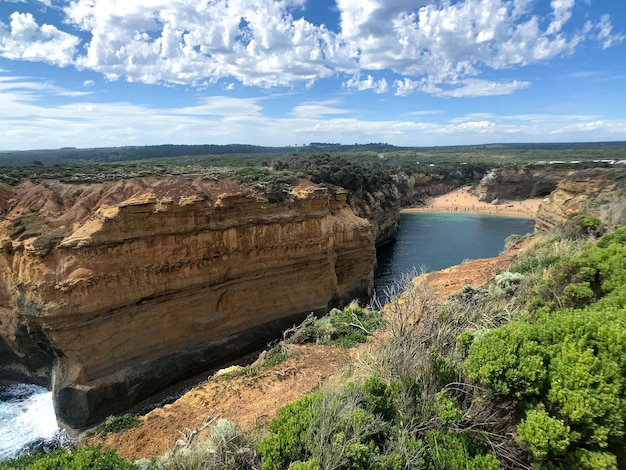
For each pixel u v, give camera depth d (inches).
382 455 231.6
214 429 315.9
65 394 716.0
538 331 258.8
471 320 390.0
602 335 234.4
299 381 463.5
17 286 729.6
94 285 737.6
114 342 763.4
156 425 436.5
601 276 400.8
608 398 205.9
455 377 274.5
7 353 823.7
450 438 231.3
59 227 796.6
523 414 232.7
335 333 587.8
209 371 901.2
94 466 229.6
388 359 333.4
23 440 693.9
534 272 604.4
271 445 253.8
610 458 198.5
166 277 839.1
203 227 908.6
